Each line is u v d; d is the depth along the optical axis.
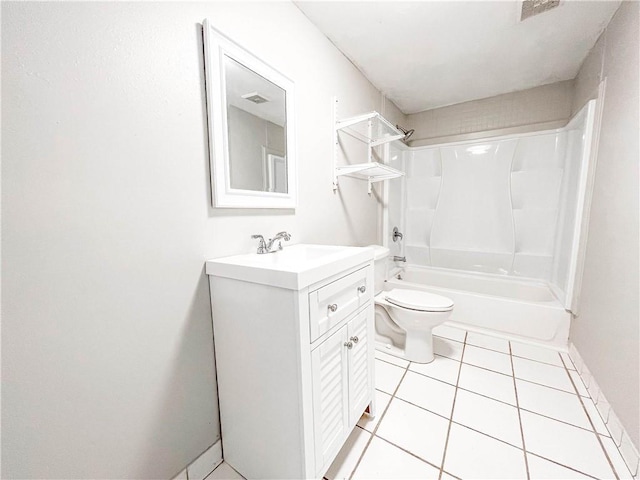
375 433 1.21
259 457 0.97
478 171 2.78
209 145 1.00
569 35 1.71
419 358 1.75
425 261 3.11
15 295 0.60
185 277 0.95
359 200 2.18
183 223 0.94
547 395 1.44
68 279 0.68
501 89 2.52
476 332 2.17
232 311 0.97
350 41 1.74
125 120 0.77
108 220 0.74
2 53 0.56
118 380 0.79
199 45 0.96
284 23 1.34
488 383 1.54
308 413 0.85
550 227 2.48
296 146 1.40
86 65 0.68
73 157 0.67
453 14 1.51
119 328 0.78
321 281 0.89
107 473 0.78
